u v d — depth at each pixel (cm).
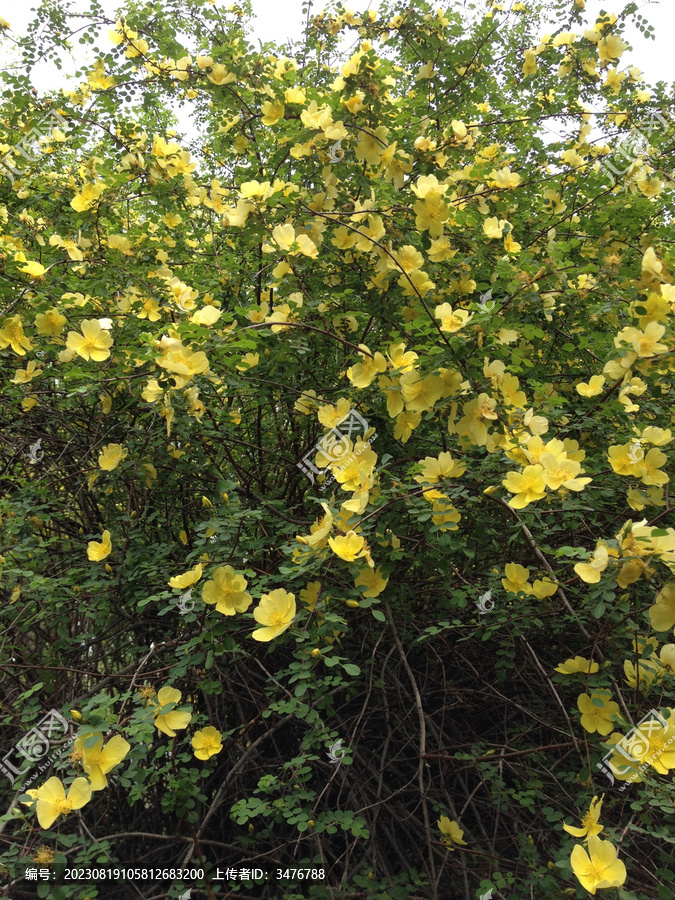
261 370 102
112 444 101
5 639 103
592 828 74
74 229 121
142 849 106
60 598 97
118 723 73
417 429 100
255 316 100
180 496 117
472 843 98
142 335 84
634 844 80
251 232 97
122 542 105
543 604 89
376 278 101
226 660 103
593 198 122
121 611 109
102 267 111
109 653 113
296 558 77
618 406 91
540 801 100
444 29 125
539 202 127
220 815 108
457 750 108
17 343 96
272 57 130
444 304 83
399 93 139
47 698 106
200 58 116
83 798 69
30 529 107
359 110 102
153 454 103
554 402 92
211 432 106
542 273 90
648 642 82
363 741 113
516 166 131
